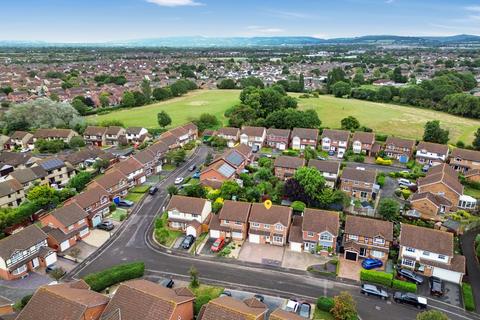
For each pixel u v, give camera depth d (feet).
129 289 157.28
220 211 242.58
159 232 237.25
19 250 201.26
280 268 210.59
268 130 442.50
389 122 528.22
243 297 184.44
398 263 213.25
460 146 424.05
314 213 231.30
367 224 222.48
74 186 308.19
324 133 425.28
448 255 200.34
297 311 175.73
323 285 196.24
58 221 229.25
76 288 166.91
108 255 223.10
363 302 183.52
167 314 144.97
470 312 178.09
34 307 150.61
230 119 499.10
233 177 322.96
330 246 221.25
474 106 556.92
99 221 260.62
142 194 308.40
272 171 347.97
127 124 539.70
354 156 396.78
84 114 598.75
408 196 297.53
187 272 206.39
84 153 378.53
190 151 425.28
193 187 286.46
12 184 294.87
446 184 280.51
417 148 387.55
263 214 236.84
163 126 508.94
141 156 345.51
